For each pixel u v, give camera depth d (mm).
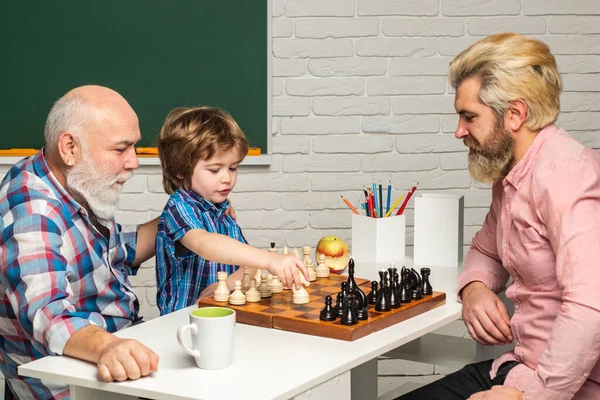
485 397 1627
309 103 3129
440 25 3113
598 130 3180
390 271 1854
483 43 1784
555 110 1761
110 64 3055
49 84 3047
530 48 1747
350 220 3189
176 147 2105
